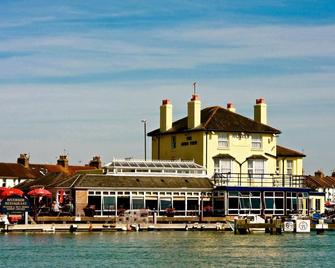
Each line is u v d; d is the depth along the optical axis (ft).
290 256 221.05
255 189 338.75
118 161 334.24
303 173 403.54
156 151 391.04
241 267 197.26
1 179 483.10
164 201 327.67
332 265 203.41
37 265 196.54
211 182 341.21
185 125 375.45
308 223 305.53
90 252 222.69
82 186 312.50
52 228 289.12
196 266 197.47
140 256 214.48
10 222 289.12
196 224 308.81
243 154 366.02
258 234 294.87
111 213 315.37
